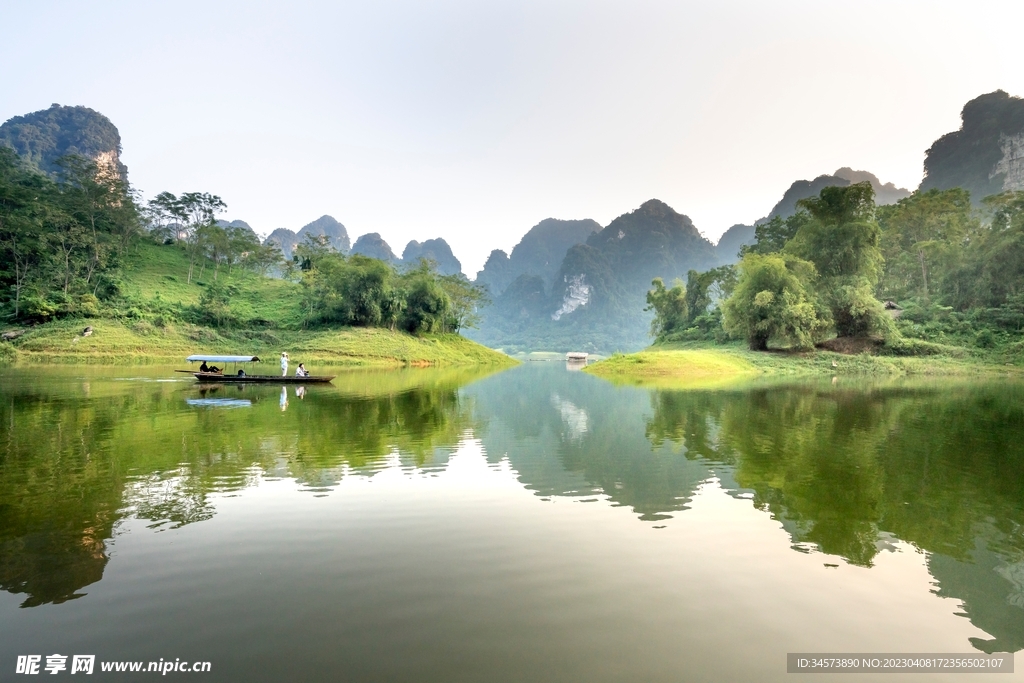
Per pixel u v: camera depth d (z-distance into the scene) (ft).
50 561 24.41
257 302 292.20
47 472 38.68
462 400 90.58
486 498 34.17
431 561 24.82
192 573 23.32
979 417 71.36
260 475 38.75
